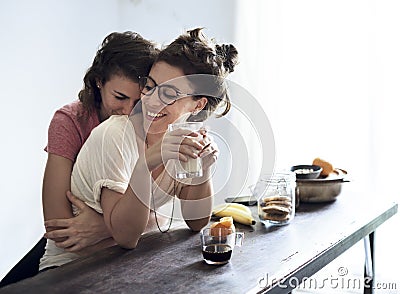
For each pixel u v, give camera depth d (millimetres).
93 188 1764
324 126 3268
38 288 1468
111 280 1514
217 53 1835
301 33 3277
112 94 1962
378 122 3111
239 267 1596
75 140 2041
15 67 3098
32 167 3264
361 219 2045
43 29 3227
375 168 3129
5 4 3012
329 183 2238
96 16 3531
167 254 1702
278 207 1976
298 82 3311
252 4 3379
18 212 3205
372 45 3096
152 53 1955
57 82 3340
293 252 1710
